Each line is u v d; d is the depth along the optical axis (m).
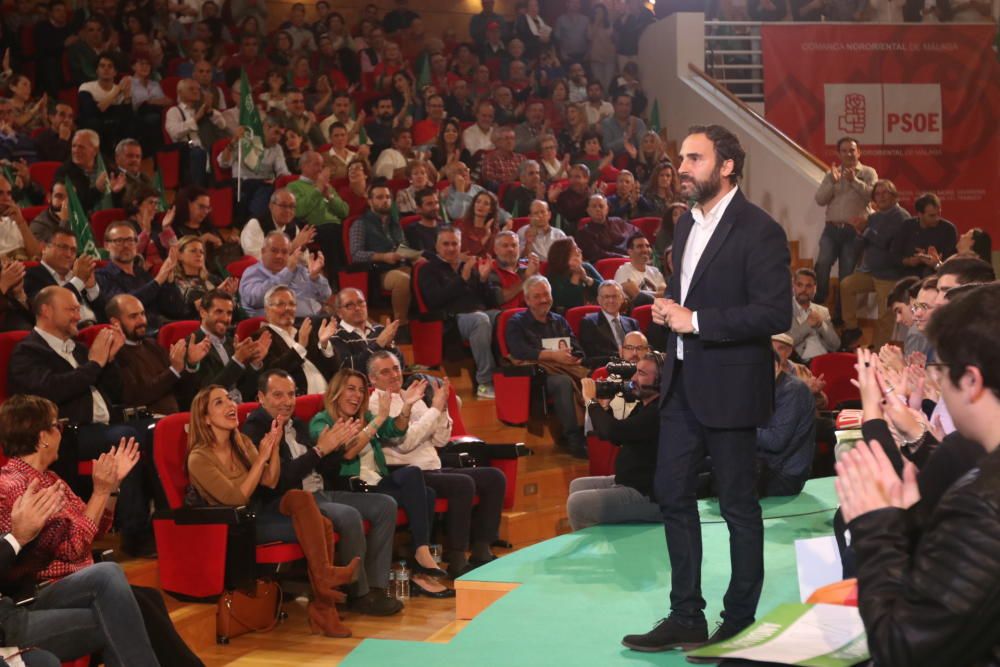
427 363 8.23
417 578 6.04
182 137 10.01
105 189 8.55
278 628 5.51
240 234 9.17
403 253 8.76
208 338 6.32
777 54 11.98
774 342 7.04
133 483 5.41
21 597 4.05
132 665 4.01
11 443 4.36
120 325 6.11
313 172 9.20
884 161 11.96
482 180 11.20
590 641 3.82
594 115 12.78
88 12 11.59
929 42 11.98
